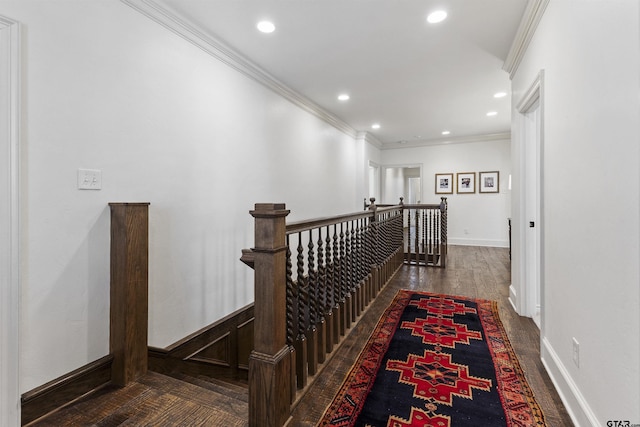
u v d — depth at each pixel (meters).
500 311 3.03
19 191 1.52
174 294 2.44
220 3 2.28
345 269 2.55
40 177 1.62
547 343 1.99
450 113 5.13
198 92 2.64
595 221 1.37
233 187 3.06
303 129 4.44
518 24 2.55
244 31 2.66
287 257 1.64
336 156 5.57
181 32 2.46
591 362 1.40
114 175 1.99
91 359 1.83
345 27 2.61
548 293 1.99
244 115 3.21
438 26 2.60
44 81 1.63
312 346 1.89
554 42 1.88
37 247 1.61
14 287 1.50
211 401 1.69
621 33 1.16
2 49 1.46
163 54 2.33
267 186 3.61
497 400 1.71
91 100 1.86
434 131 6.47
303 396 1.74
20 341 1.53
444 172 7.35
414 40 2.82
